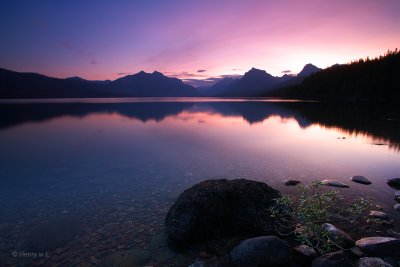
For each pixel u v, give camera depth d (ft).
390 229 23.00
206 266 18.63
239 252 18.21
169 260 20.10
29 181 41.75
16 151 65.98
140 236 23.98
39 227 26.20
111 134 94.38
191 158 55.67
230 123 128.67
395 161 50.44
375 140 75.00
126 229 25.40
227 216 23.61
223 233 23.16
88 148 69.15
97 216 28.45
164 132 98.17
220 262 18.31
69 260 20.67
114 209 30.22
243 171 44.70
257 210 23.59
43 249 22.29
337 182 36.17
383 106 232.94
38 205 31.91
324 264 17.16
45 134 95.04
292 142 73.46
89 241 23.39
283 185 36.63
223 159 54.03
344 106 243.81
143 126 118.73
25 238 24.12
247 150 63.05
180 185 38.50
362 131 93.09
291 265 18.20
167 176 43.06
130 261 20.06
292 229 22.82
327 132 92.63
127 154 61.16
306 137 82.28
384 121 122.11
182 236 21.17
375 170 44.16
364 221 24.72
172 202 32.04
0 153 63.67
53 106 323.37
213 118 159.02
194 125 121.29
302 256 18.92
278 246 18.30
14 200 33.65
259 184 26.40
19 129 108.88
